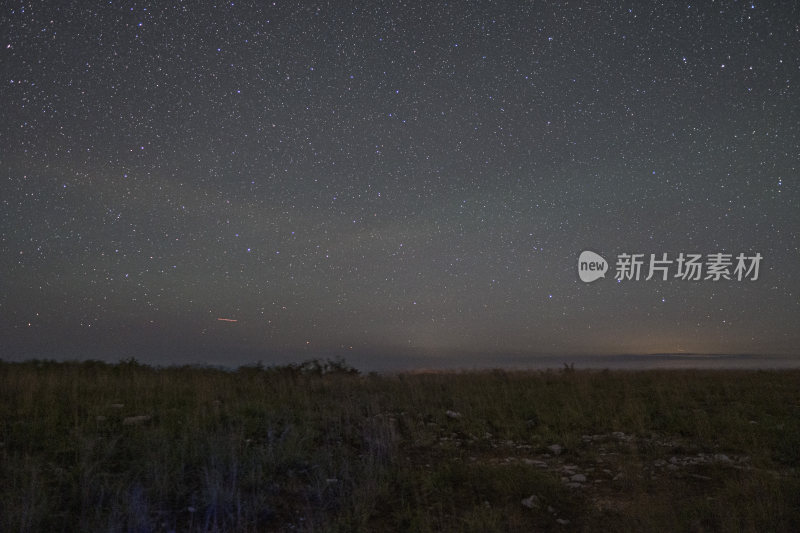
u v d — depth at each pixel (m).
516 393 12.53
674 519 4.97
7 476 5.54
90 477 5.51
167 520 4.84
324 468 6.36
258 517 5.06
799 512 5.11
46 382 10.66
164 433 7.10
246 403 9.91
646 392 13.09
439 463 7.02
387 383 13.98
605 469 6.91
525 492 5.90
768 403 11.32
